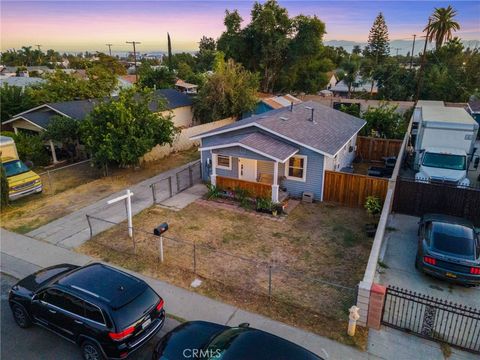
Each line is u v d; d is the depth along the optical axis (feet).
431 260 34.12
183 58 377.50
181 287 33.50
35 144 77.97
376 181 51.65
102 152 64.54
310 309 30.60
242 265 37.65
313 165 55.11
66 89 107.14
